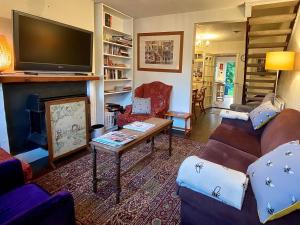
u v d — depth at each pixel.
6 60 2.19
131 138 2.12
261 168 1.26
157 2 3.50
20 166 1.49
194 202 1.21
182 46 4.23
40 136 2.64
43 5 2.70
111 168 2.60
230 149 2.05
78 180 2.31
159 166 2.70
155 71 4.59
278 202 0.98
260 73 4.42
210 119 5.70
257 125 2.57
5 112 2.41
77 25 3.19
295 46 3.38
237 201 1.08
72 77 2.92
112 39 4.00
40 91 2.78
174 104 4.52
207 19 3.93
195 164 1.24
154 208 1.88
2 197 1.32
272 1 3.27
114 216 1.77
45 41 2.57
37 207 0.93
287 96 3.45
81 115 2.95
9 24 2.40
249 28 3.82
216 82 7.99
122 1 3.48
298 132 1.57
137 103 3.93
